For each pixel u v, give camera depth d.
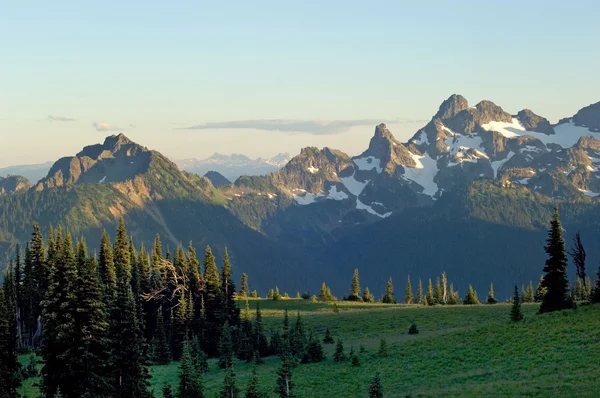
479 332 86.75
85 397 54.59
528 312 106.25
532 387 55.66
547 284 94.56
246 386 78.69
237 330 112.44
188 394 68.94
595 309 84.50
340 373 80.38
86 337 54.62
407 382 69.31
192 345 101.81
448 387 62.84
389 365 79.81
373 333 109.62
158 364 102.12
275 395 72.81
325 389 73.38
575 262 98.50
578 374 58.38
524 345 74.00
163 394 72.31
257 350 101.50
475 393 56.72
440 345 84.81
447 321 112.19
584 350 66.62
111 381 58.38
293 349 98.50
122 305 60.31
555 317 84.50
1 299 61.38
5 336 60.50
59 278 55.72
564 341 71.69
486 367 68.69
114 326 59.62
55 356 55.62
